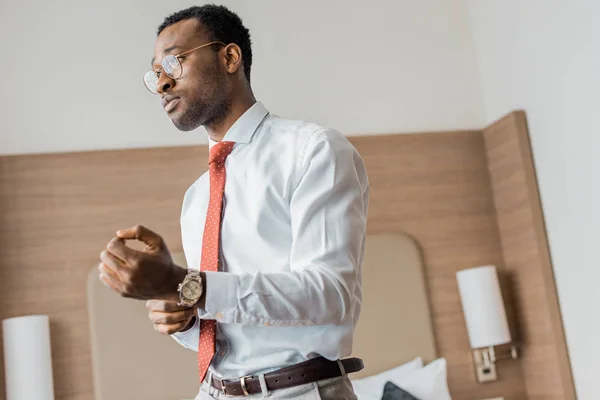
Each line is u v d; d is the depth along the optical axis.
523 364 3.85
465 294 3.71
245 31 1.57
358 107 3.95
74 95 3.64
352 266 1.24
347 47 3.99
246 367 1.28
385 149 3.92
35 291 3.45
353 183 1.31
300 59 3.91
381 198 3.88
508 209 3.90
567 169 3.52
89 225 3.54
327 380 1.26
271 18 3.92
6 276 3.43
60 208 3.52
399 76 4.03
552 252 3.68
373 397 3.39
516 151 3.79
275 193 1.33
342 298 1.19
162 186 3.63
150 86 1.48
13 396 3.17
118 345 3.42
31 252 3.47
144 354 3.44
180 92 1.42
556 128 3.58
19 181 3.50
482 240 3.95
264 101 3.84
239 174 1.39
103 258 1.06
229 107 1.46
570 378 3.57
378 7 4.06
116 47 3.72
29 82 3.61
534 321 3.75
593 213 3.37
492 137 3.99
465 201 3.97
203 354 1.30
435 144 3.98
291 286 1.15
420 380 3.49
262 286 1.14
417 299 3.76
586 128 3.37
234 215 1.36
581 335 3.51
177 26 1.46
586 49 3.34
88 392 3.41
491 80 4.05
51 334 3.42
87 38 3.70
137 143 3.67
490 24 4.02
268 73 3.87
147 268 1.06
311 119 3.88
